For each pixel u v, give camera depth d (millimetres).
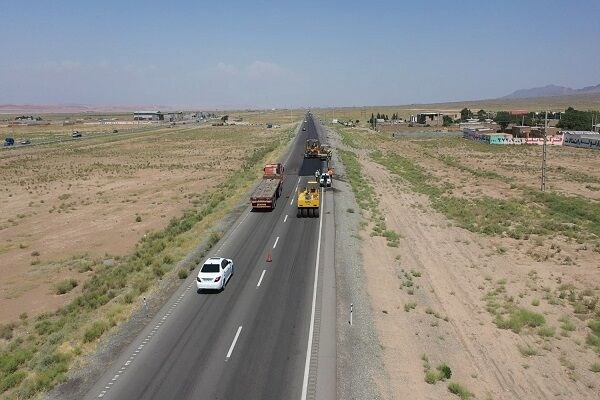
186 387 18531
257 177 68938
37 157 107312
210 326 23828
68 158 106188
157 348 21719
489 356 22078
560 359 22000
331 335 22672
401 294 28625
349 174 71000
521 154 107062
